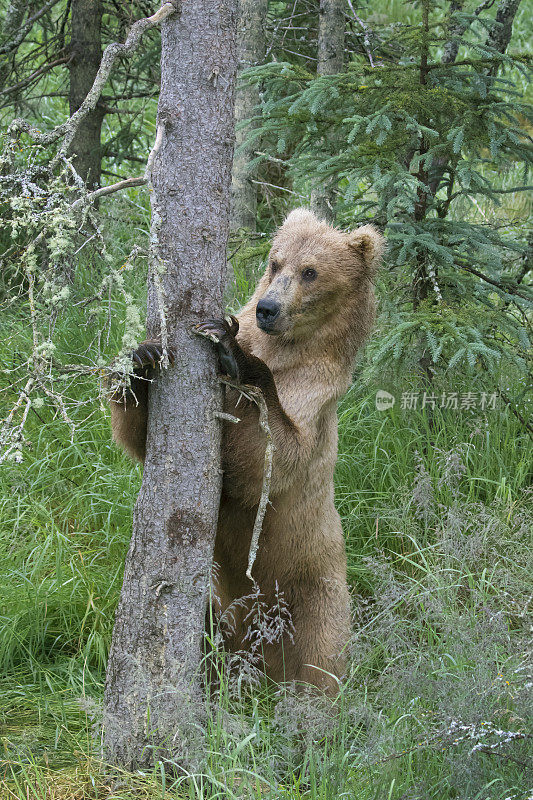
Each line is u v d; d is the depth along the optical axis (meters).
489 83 12.21
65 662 9.33
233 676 8.46
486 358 10.95
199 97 7.01
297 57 18.80
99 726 7.85
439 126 12.27
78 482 11.99
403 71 12.20
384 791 6.91
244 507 8.59
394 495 11.77
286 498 8.66
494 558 10.13
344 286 8.84
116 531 11.14
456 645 8.23
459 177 11.50
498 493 11.81
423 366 13.01
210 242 7.21
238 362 7.45
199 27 6.92
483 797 6.87
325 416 8.85
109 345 13.37
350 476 12.18
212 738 7.21
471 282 12.74
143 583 7.41
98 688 8.96
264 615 8.47
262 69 12.86
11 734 7.97
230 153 7.29
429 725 7.36
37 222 6.19
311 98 11.93
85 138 16.61
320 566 9.22
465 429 12.80
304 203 19.02
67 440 12.12
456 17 12.51
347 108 12.36
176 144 7.07
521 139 12.81
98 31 16.52
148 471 7.45
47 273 6.19
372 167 11.55
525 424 13.05
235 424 7.97
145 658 7.40
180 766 7.16
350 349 8.96
